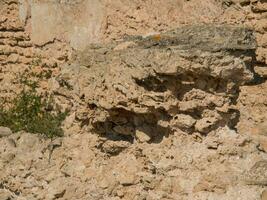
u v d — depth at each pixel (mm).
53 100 15102
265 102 14117
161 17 16016
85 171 11102
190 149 10008
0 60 18875
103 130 10945
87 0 17406
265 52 14414
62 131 11977
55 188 11344
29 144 12078
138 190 10430
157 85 10102
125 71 10359
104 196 10797
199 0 15430
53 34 18078
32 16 18375
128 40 12188
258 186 9664
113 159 10852
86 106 10984
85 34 17484
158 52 9977
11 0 18672
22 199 11805
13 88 18500
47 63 18188
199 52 9703
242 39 10023
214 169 9781
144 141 10422
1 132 13273
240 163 9727
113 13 16891
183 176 9977
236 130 10070
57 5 17906
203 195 9766
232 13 15023
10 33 18750
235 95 9969
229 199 9602
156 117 10273
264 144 13906
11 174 12008
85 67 11086
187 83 9922
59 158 11562
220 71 9688
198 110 9969
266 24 14484
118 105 10469
